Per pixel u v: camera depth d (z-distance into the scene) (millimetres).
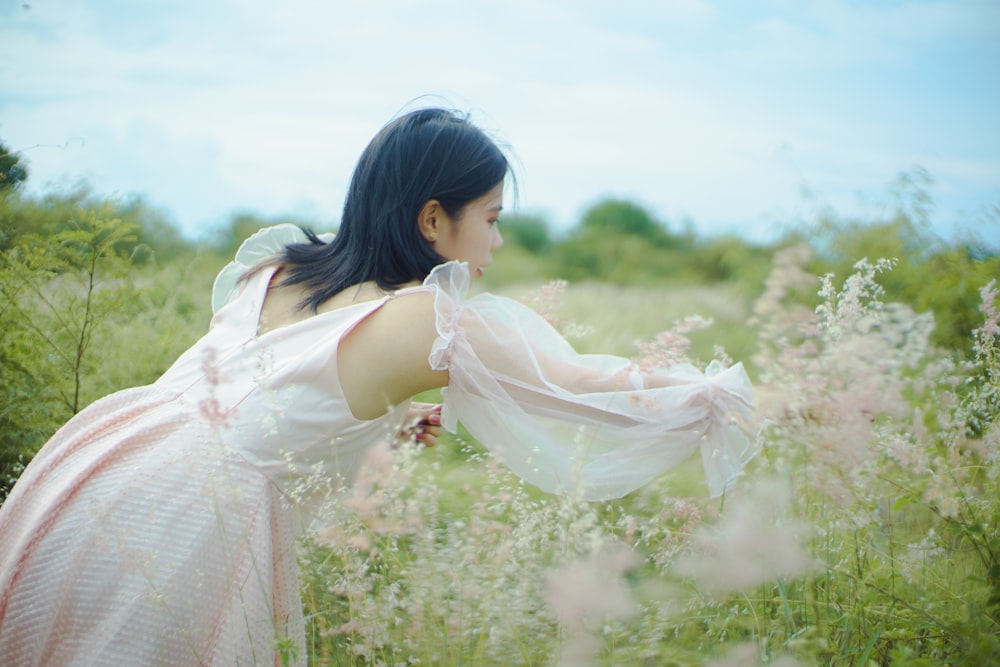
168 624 1881
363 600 2021
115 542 1895
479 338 2109
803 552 1855
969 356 3168
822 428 1803
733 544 1698
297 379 2039
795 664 1682
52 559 1923
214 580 1920
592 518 1760
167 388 2139
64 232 3275
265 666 1978
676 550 1979
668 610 1929
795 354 1830
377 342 2076
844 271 4621
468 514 2162
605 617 1771
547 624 1913
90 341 3445
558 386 2135
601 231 17734
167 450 1982
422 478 1962
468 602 1978
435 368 2062
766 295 1851
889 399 1787
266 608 1961
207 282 5246
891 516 2254
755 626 1918
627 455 2123
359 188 2252
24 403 3098
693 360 2410
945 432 2170
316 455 2066
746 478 2188
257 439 1999
